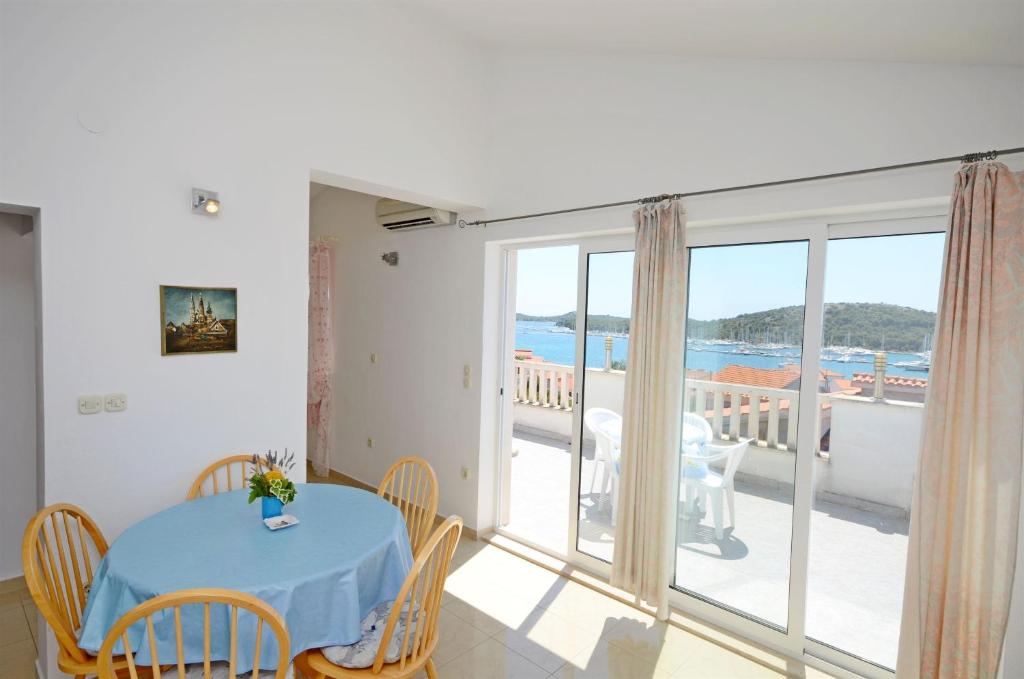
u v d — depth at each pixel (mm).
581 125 3168
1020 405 1760
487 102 3662
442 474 4035
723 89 2604
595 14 2525
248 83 2602
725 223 2682
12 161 1991
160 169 2352
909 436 2311
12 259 2916
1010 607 1871
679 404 2875
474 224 3738
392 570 2096
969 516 1845
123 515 2320
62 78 2096
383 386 4523
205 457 2545
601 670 2434
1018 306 1761
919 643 1965
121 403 2289
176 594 1378
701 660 2508
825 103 2295
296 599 1745
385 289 4473
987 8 1533
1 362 2916
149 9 2303
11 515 2996
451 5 2984
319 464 5055
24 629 2588
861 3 1720
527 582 3217
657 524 2760
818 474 2562
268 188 2682
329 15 2865
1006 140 1893
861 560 2459
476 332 3752
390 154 3141
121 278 2268
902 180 2098
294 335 2822
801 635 2490
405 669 1804
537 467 5168
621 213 2982
